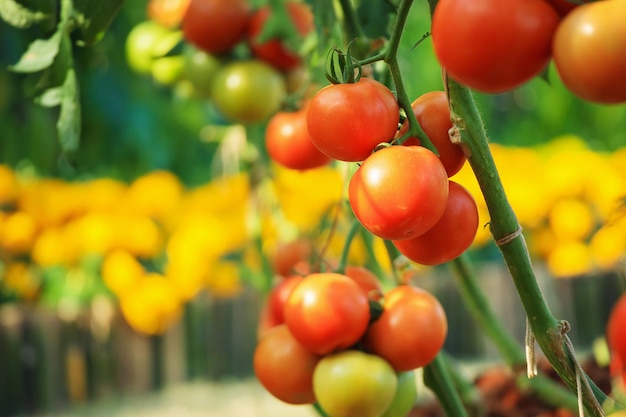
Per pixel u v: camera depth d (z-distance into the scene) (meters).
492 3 0.89
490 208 1.00
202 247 2.97
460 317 3.43
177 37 1.68
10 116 2.97
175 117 3.23
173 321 3.19
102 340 3.08
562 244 3.07
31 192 2.99
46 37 1.50
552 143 3.93
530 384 1.53
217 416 2.73
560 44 0.88
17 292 3.12
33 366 2.98
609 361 1.54
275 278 1.90
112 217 3.01
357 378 1.13
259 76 1.55
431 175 0.97
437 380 1.25
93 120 2.99
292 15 1.54
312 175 2.41
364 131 0.99
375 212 0.98
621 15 0.86
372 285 1.22
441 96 1.03
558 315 3.24
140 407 2.91
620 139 4.30
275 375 1.17
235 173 2.14
